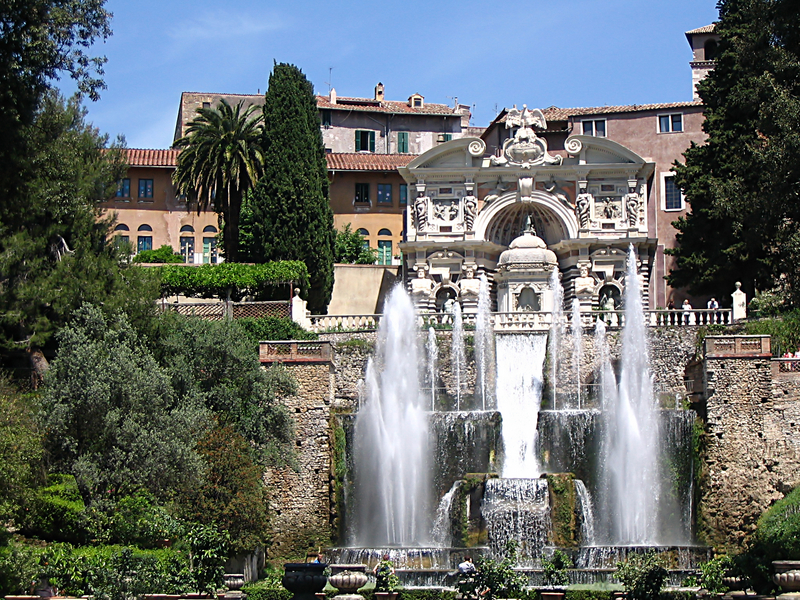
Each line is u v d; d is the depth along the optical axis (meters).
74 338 46.50
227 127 71.00
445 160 73.75
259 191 69.88
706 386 53.50
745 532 51.53
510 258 68.50
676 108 76.00
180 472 45.53
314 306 70.25
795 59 50.34
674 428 53.62
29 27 41.97
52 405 44.91
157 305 55.00
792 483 51.59
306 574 34.88
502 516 50.47
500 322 61.44
